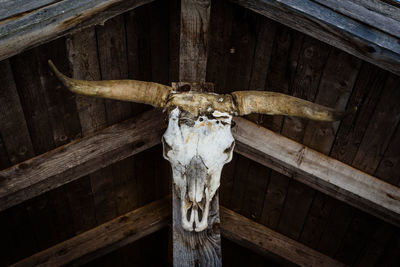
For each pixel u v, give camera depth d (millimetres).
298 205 4676
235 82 4168
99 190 4680
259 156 4242
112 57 3865
